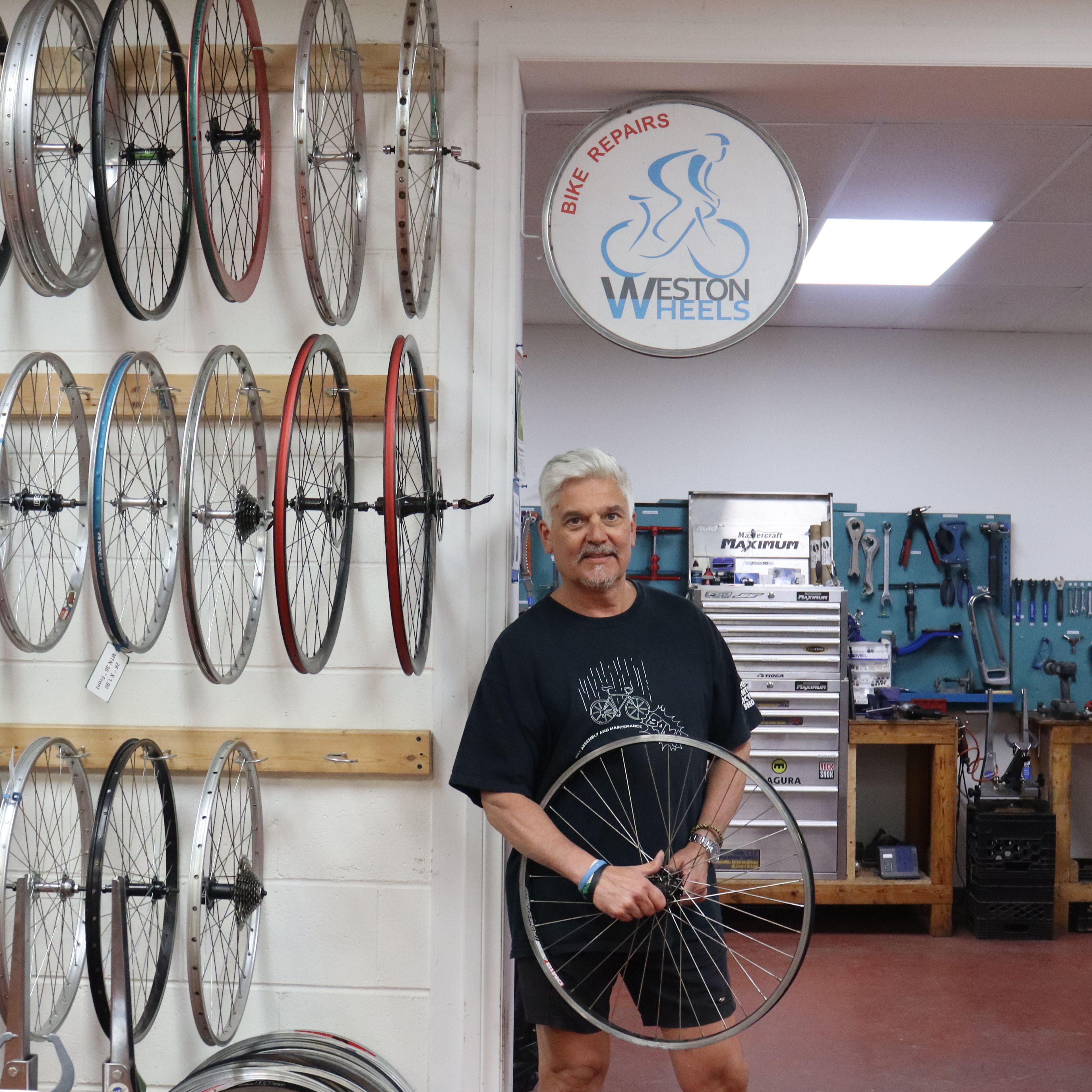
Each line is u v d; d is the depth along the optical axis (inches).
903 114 99.2
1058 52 87.7
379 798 88.4
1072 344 195.8
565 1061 73.8
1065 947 163.9
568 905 72.4
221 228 89.5
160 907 90.0
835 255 157.1
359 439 89.4
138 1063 89.2
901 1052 125.5
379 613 89.1
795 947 163.2
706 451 197.0
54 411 90.2
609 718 71.9
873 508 195.5
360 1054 83.3
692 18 88.5
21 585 90.6
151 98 90.0
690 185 90.5
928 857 176.1
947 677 189.6
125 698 90.1
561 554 74.0
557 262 90.7
